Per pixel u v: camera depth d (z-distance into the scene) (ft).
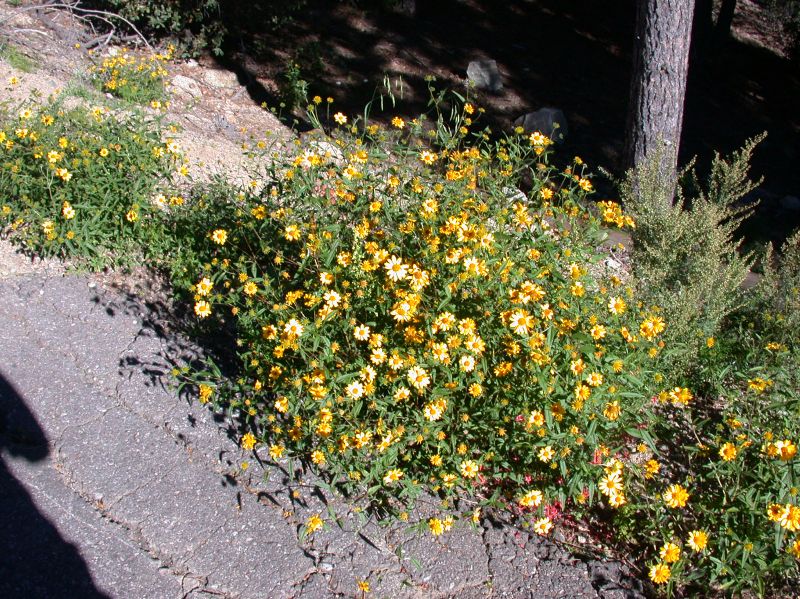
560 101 42.73
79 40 30.50
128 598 9.96
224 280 15.47
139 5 31.17
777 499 10.81
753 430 12.30
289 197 14.48
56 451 11.76
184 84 30.63
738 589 10.69
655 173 20.84
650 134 27.09
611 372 11.60
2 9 29.81
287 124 31.60
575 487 11.11
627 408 11.84
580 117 41.60
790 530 10.49
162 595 10.09
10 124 17.92
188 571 10.47
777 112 49.73
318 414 11.15
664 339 14.43
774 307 17.81
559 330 11.38
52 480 11.29
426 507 11.72
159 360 13.82
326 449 11.48
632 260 19.16
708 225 18.24
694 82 49.93
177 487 11.52
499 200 13.53
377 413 11.59
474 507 11.90
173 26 32.14
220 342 14.61
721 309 16.65
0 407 12.25
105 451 11.90
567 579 11.02
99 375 13.28
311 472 12.07
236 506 11.39
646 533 11.60
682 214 19.10
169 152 17.46
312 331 11.41
